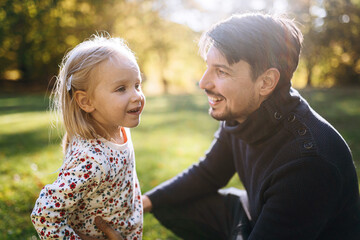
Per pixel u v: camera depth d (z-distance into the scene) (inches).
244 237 69.7
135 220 65.1
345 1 821.2
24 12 776.3
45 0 775.7
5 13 769.6
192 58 1059.9
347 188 60.2
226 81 62.3
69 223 60.8
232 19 63.3
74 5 805.2
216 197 84.9
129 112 58.5
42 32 790.5
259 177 66.3
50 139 244.4
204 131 265.9
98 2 817.5
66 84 59.1
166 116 343.9
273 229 58.4
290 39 62.3
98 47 58.3
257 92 62.7
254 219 70.5
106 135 59.9
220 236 82.1
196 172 84.0
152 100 515.8
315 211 56.9
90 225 60.7
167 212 83.6
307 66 861.2
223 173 84.3
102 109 58.0
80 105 58.7
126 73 57.7
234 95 62.6
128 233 64.9
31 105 481.7
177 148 211.6
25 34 802.2
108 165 57.1
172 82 1131.9
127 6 866.8
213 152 83.5
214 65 62.9
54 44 811.4
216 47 62.0
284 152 60.8
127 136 64.7
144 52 951.0
